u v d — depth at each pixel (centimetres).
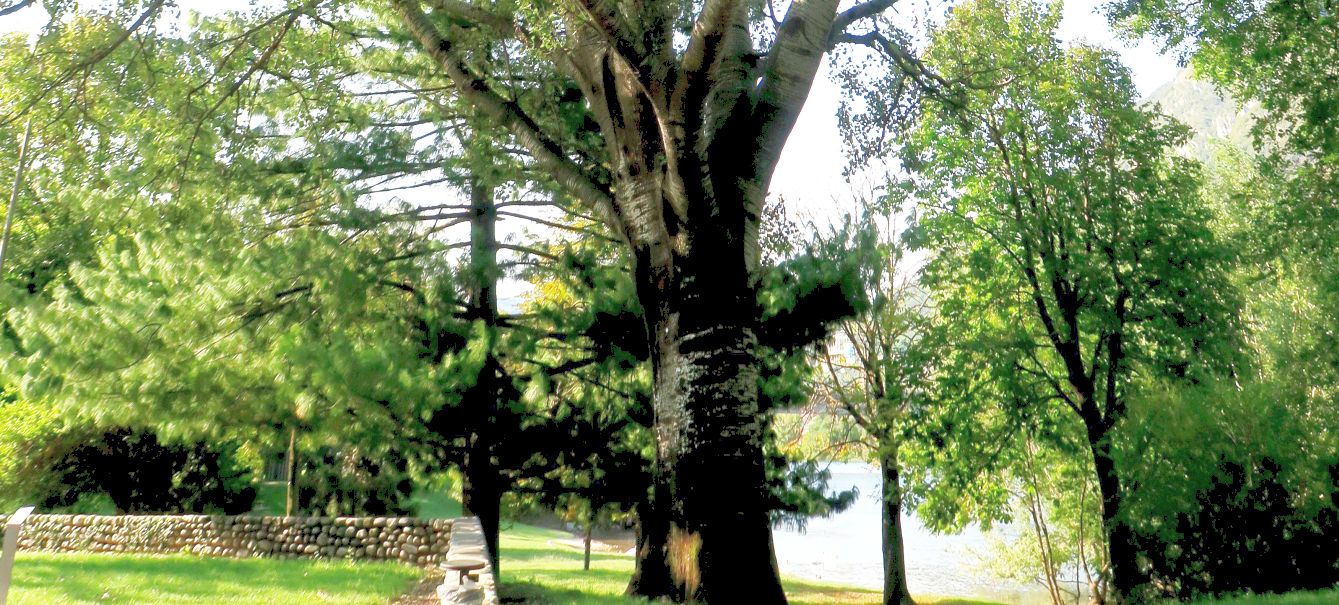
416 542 1484
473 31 1295
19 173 2052
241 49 1427
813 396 2516
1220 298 2177
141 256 1337
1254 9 1830
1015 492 2783
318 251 1387
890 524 2628
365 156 1512
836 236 1516
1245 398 1539
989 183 2367
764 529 986
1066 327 2356
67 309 1302
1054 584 2833
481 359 1435
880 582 3619
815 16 1127
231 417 1391
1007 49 2128
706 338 1000
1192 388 1653
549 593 1352
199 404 1347
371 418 1453
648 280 1076
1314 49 1825
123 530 1764
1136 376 2320
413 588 1206
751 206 1056
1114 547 1870
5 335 1348
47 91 1198
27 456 2248
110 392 1297
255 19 1436
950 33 2066
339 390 1325
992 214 2367
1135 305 2248
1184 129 2216
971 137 2284
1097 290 2198
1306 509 1468
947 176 2377
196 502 2486
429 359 1472
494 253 1595
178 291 1328
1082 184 2255
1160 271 2139
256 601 1007
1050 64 2189
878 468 2753
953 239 2370
